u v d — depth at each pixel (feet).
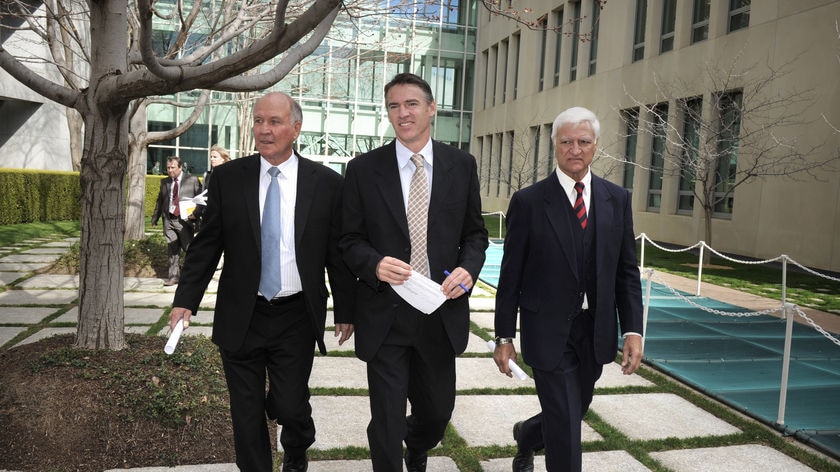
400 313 8.49
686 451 11.68
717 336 20.89
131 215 38.27
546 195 8.85
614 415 13.52
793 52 40.88
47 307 22.38
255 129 8.67
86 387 11.28
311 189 9.05
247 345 8.86
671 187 53.21
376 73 93.15
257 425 8.96
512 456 11.30
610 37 61.16
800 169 38.86
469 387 15.20
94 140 12.62
